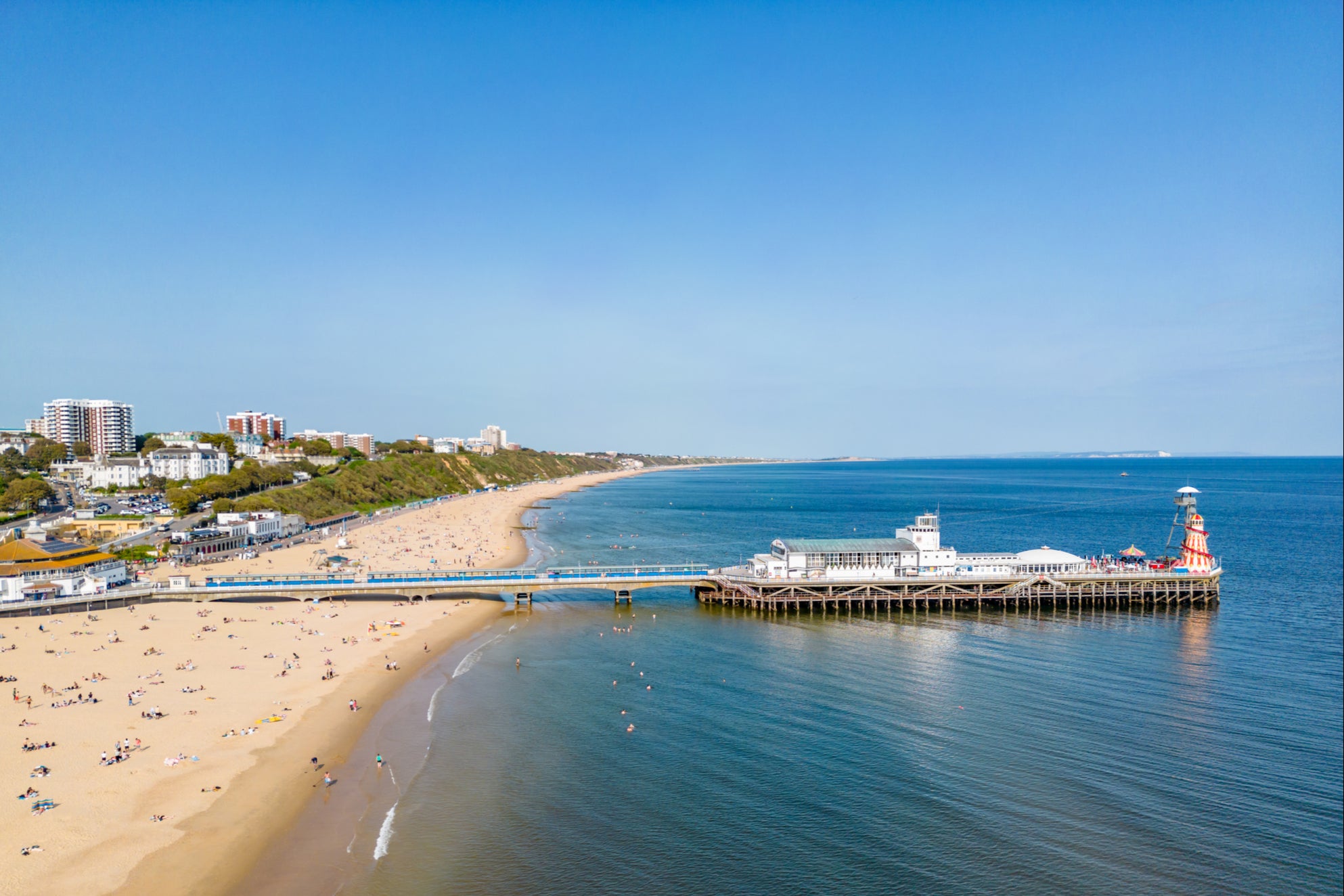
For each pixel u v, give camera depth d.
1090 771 57.78
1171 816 51.16
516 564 153.25
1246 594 127.06
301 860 45.38
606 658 88.00
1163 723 67.19
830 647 93.62
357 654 86.25
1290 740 63.25
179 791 52.47
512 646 93.00
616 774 57.03
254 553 149.75
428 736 63.75
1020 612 115.19
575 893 42.94
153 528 165.38
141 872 43.41
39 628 92.31
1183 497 124.19
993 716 68.88
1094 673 82.44
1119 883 44.03
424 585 115.44
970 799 53.28
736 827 49.75
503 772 57.28
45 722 62.31
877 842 48.03
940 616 112.62
